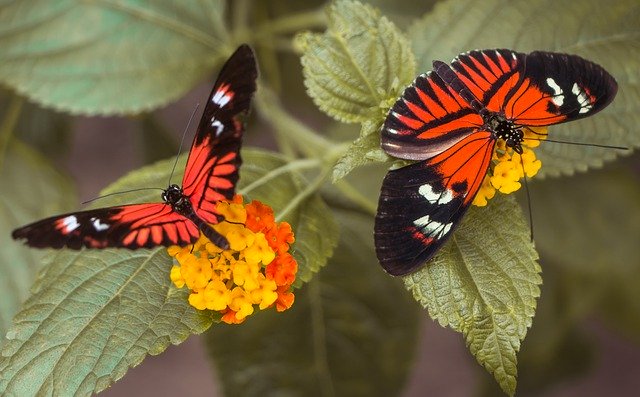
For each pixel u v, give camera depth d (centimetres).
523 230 51
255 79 48
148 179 54
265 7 67
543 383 74
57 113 65
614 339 90
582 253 66
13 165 61
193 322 51
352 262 61
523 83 50
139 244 48
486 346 51
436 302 51
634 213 66
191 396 90
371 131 51
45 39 59
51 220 48
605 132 55
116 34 59
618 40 56
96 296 51
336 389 61
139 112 62
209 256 50
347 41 53
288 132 59
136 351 51
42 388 50
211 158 49
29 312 51
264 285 50
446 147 49
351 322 61
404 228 49
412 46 56
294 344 61
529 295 51
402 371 62
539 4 56
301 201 54
